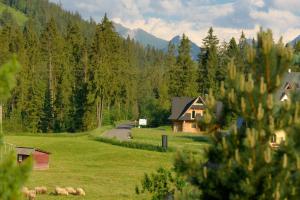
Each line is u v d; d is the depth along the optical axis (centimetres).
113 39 15600
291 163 1109
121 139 9312
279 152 1126
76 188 4238
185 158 1201
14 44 15850
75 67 15050
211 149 1185
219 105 1216
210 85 14875
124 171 5897
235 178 1123
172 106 13138
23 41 15888
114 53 15662
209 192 1160
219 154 1166
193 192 1248
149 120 14175
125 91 16175
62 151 7862
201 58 15488
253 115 1140
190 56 15050
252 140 1096
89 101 13675
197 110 12719
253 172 1098
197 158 1216
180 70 14950
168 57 19888
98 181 4969
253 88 1141
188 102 13175
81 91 14162
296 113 1134
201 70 15350
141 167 6350
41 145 8356
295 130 1126
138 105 18450
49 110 14050
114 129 12644
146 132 11475
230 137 1155
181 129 12788
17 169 686
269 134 1128
